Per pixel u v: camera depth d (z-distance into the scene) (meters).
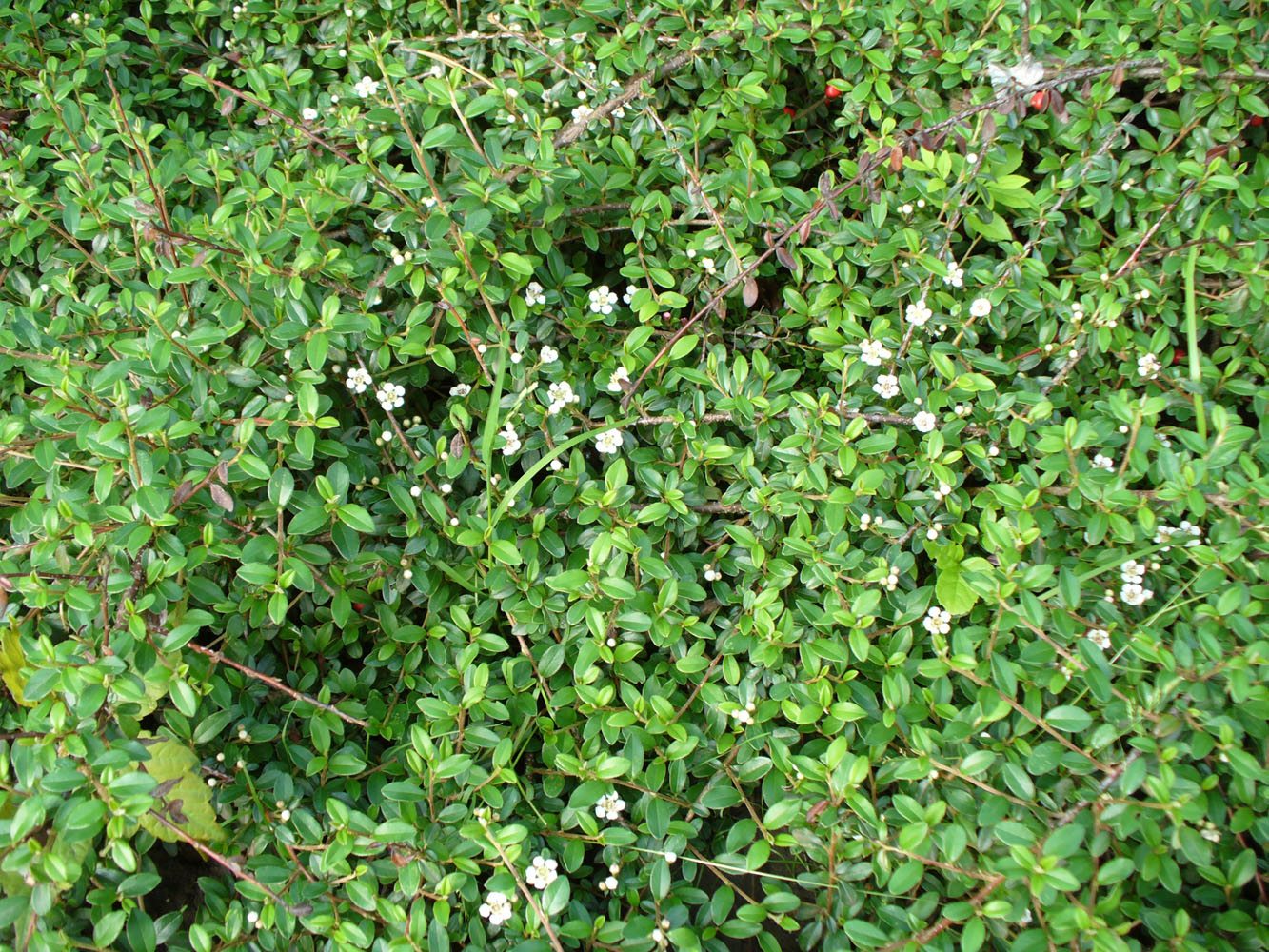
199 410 0.43
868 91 0.52
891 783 0.41
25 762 0.36
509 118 0.50
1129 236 0.49
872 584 0.44
